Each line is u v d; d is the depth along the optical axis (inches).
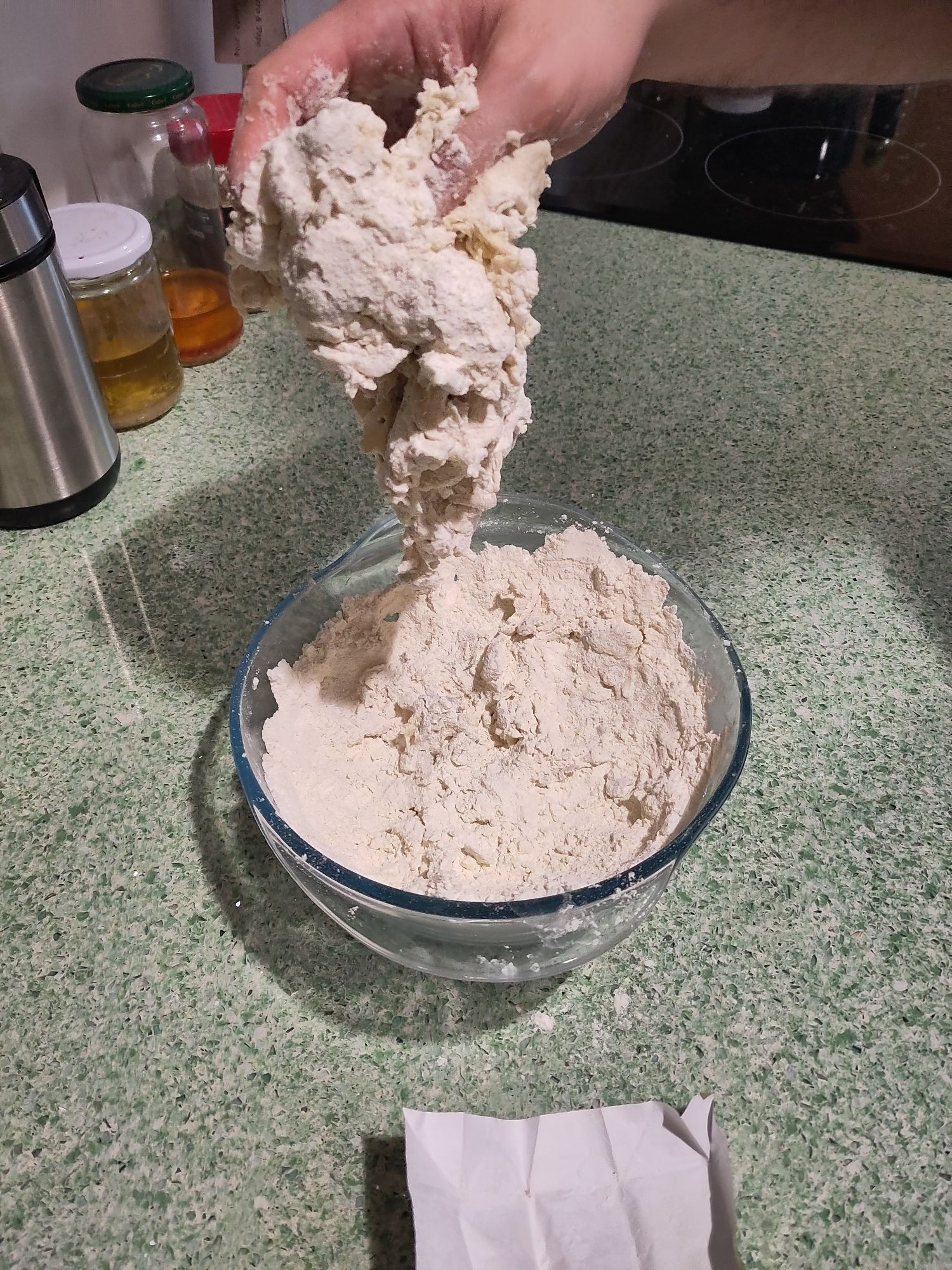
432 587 24.4
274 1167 19.0
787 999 21.5
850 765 26.1
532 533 28.7
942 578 31.5
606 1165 17.6
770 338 41.8
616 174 51.3
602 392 38.8
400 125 20.1
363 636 26.4
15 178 28.0
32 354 29.2
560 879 21.4
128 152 36.9
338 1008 21.4
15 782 25.9
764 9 25.1
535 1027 21.1
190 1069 20.5
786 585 31.2
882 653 29.2
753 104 55.8
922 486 34.9
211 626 29.9
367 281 16.4
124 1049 20.8
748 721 21.4
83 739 26.9
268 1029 21.1
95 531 33.1
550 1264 16.6
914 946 22.4
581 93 18.7
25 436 30.6
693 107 55.7
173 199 38.4
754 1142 19.3
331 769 23.9
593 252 46.8
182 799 25.5
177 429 37.1
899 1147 19.3
